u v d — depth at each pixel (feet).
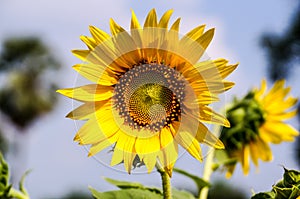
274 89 5.64
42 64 31.81
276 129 5.56
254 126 5.49
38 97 31.09
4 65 31.76
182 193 4.40
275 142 5.54
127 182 4.22
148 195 4.06
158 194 4.11
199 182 4.57
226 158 5.41
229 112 5.51
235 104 5.56
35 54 31.86
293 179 3.67
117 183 4.22
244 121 5.49
